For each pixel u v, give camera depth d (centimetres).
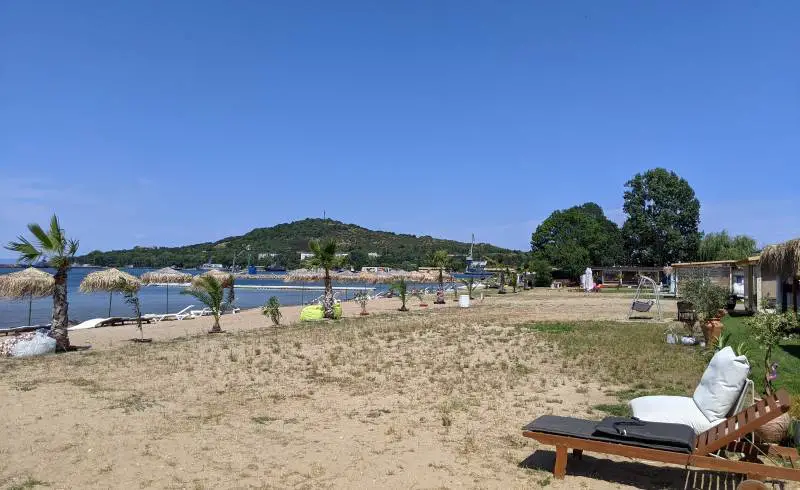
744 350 994
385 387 1085
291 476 616
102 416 836
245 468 637
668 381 1130
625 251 8025
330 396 1009
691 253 7338
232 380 1144
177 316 3073
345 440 748
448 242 19550
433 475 623
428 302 4288
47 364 1340
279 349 1591
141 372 1222
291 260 14962
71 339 1977
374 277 5438
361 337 1877
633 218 7531
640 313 2892
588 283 6119
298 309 3712
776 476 516
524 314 2906
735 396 616
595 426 628
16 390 1009
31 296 2059
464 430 799
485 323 2355
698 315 1808
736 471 526
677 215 7350
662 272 7188
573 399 988
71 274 11131
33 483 581
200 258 14600
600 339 1767
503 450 713
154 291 8000
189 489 575
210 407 919
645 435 571
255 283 10056
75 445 701
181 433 767
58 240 1667
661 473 635
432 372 1235
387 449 712
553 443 613
